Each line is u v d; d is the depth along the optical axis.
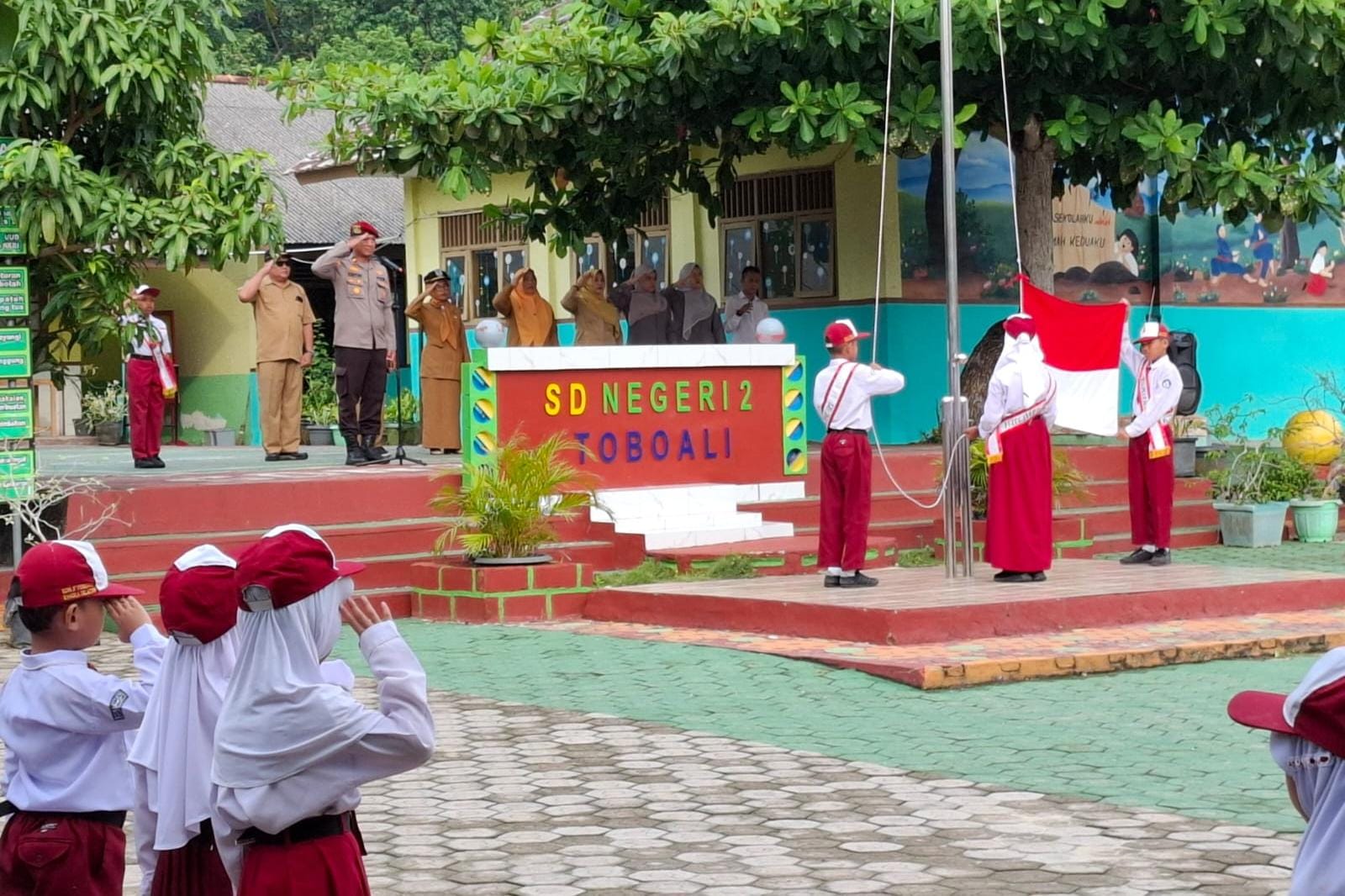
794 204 19.67
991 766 8.03
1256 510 16.45
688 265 18.22
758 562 13.27
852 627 10.84
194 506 12.61
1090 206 20.66
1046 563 12.37
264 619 4.13
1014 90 15.95
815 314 19.45
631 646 11.08
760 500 15.01
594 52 15.49
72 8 11.58
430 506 12.97
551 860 6.53
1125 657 10.41
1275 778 7.77
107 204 11.66
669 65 15.26
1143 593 11.73
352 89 15.77
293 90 15.96
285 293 17.34
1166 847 6.64
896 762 8.12
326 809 4.17
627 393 14.42
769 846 6.70
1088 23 14.85
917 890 6.10
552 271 22.72
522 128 15.69
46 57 11.59
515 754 8.30
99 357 27.47
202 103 12.68
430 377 18.66
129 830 7.18
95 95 11.98
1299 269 22.48
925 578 12.62
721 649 10.84
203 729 4.46
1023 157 17.16
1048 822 7.02
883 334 18.78
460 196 15.55
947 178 12.27
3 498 11.59
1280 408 22.33
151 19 11.89
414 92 15.48
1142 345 13.75
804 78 15.73
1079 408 13.04
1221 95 16.28
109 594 4.78
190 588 4.42
